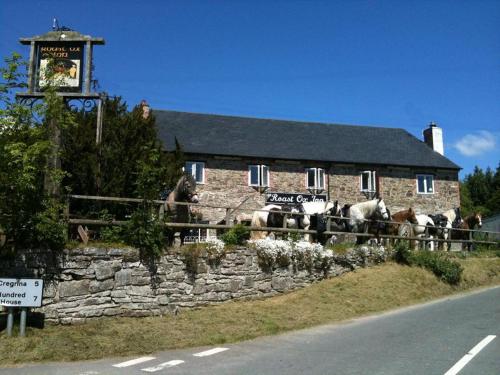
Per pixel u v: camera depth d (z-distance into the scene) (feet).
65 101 45.78
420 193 101.96
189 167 88.17
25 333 32.55
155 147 59.62
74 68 45.68
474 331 35.06
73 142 50.67
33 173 33.86
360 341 32.65
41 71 41.52
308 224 59.21
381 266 60.95
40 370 26.50
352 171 97.91
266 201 90.94
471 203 214.07
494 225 122.83
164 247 42.19
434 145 112.27
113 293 38.96
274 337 35.17
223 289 45.29
